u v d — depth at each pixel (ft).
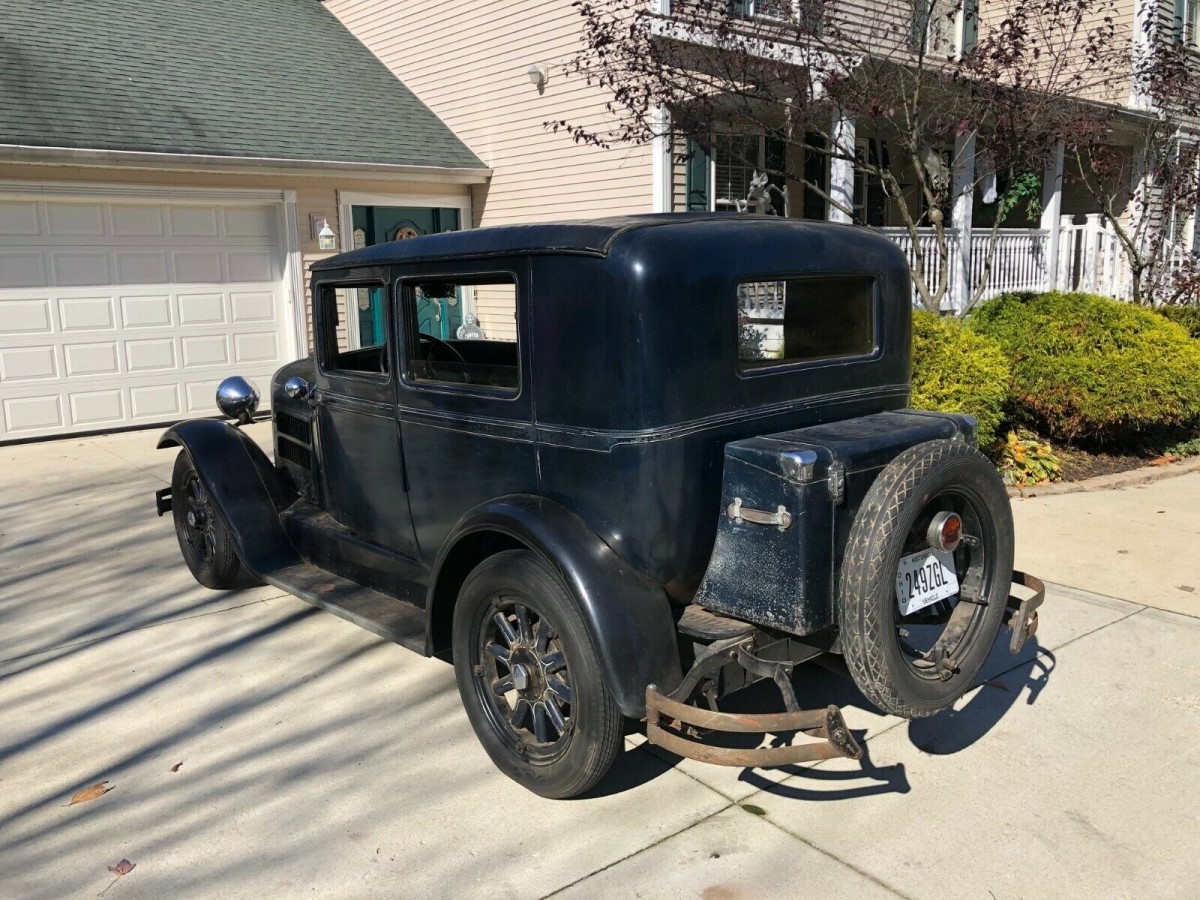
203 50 38.19
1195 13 42.11
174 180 30.73
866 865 8.97
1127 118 37.37
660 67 25.71
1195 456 26.66
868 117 25.95
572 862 9.09
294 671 13.44
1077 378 24.13
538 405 9.92
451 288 11.66
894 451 9.32
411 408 11.75
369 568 13.47
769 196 36.73
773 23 26.40
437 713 12.17
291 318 34.06
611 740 9.32
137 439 29.84
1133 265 37.11
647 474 9.06
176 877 8.94
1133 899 8.45
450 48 39.34
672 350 9.04
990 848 9.20
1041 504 21.70
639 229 9.30
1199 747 11.05
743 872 8.89
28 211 28.40
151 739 11.55
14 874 9.00
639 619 9.12
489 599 10.25
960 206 35.04
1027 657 13.57
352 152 34.83
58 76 31.86
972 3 37.06
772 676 8.80
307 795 10.28
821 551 8.76
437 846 9.37
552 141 35.60
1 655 14.03
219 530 15.70
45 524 20.71
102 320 30.25
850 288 10.96
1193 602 15.52
